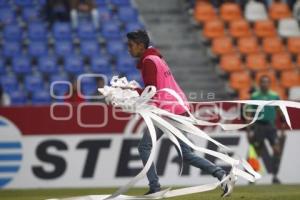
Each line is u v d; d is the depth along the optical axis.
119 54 55.72
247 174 23.36
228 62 55.69
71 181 39.47
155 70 23.62
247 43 57.69
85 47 55.72
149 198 22.73
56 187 39.47
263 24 59.69
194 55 57.25
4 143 39.44
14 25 57.81
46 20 58.09
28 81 52.78
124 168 39.62
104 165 39.53
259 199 24.66
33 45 55.88
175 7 61.59
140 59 24.08
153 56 23.80
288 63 56.88
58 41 56.38
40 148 39.53
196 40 58.69
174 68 56.09
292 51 58.47
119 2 60.66
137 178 21.78
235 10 60.56
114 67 54.25
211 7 60.66
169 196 23.11
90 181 39.56
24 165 39.50
